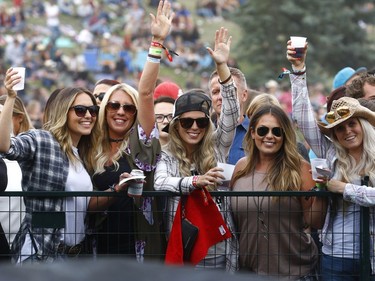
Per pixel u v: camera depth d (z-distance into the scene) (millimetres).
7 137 15383
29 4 108375
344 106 16297
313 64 95375
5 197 16938
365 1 102750
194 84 98938
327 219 16438
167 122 19906
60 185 16062
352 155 16500
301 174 16641
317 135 16844
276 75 97188
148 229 16219
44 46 96438
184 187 15828
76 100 16219
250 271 16469
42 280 5758
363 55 99188
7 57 95062
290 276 16422
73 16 109688
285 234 16359
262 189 16656
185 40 105500
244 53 98938
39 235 15914
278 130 16484
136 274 5801
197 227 15805
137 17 107312
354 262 16375
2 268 5875
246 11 99188
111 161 16750
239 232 16469
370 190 15898
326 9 98312
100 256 16219
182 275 5828
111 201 16109
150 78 16531
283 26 98688
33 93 80688
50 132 16141
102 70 96500
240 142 19688
